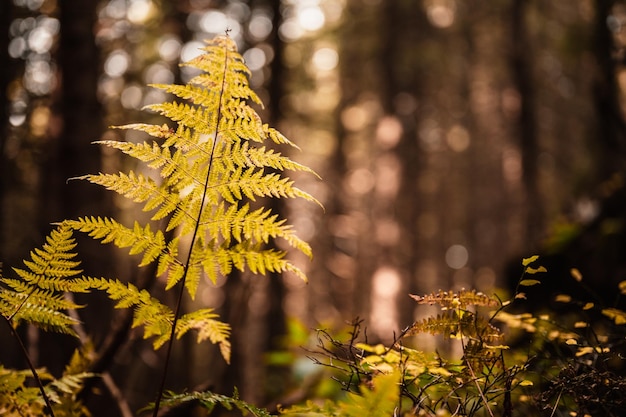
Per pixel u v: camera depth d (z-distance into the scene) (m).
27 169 7.50
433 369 1.59
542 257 5.32
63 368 3.33
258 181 1.51
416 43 17.62
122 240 1.51
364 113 22.38
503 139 24.47
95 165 6.04
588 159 13.41
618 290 4.70
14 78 7.30
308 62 17.80
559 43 10.22
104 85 9.07
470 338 1.62
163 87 1.51
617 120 8.46
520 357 1.97
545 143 21.75
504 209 23.27
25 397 1.77
